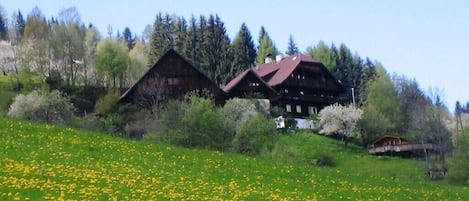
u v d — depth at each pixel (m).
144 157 39.44
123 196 26.02
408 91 119.19
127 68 128.75
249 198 29.30
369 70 161.62
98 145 40.88
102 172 31.33
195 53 149.75
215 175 36.09
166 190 28.53
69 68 125.19
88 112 96.94
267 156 60.00
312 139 90.81
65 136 42.16
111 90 111.38
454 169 65.69
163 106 83.75
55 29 138.00
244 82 103.44
